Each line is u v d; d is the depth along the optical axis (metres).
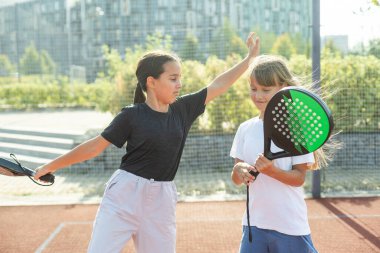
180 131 2.65
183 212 5.68
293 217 2.43
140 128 2.53
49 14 13.88
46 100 14.20
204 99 2.85
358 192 6.41
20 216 5.64
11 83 14.14
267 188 2.45
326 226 4.98
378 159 8.17
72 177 8.19
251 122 2.62
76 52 13.55
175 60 2.60
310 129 2.19
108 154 8.48
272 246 2.46
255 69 2.48
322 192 6.45
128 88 9.23
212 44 10.12
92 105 14.08
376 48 8.75
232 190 6.87
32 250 4.46
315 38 5.86
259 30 15.01
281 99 2.19
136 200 2.56
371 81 8.36
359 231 4.80
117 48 10.91
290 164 2.46
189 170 8.38
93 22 13.23
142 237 2.62
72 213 5.75
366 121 8.33
